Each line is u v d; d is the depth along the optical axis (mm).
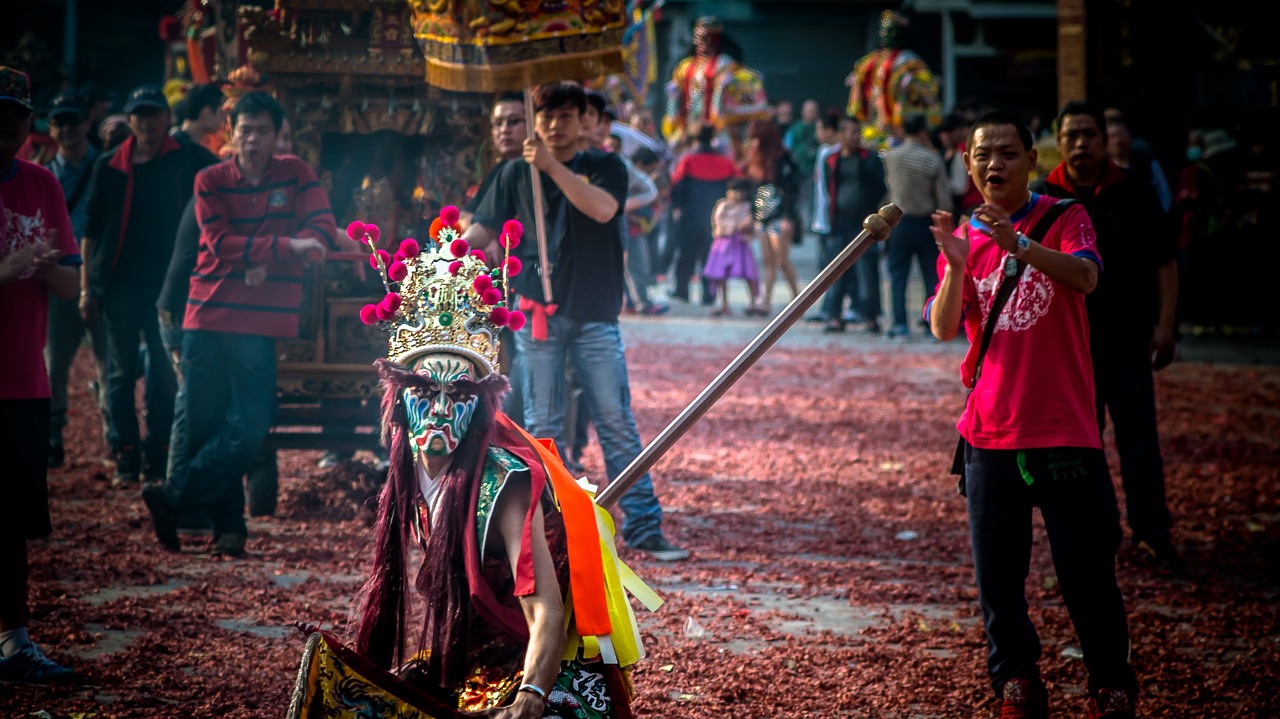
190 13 21016
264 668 8758
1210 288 29656
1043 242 7965
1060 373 7738
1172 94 30500
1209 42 30719
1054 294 7746
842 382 22484
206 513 11969
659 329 27969
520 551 5375
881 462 16656
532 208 11883
